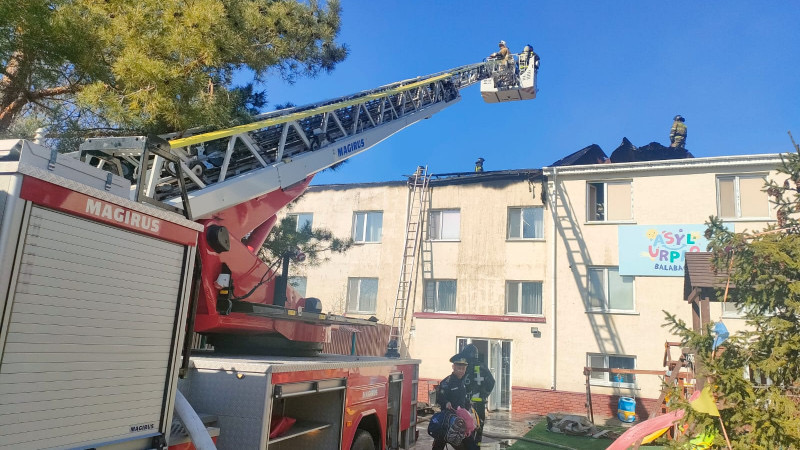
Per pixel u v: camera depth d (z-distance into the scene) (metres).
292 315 5.65
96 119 5.52
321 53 7.39
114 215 2.47
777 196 4.39
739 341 4.21
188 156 4.79
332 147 7.16
